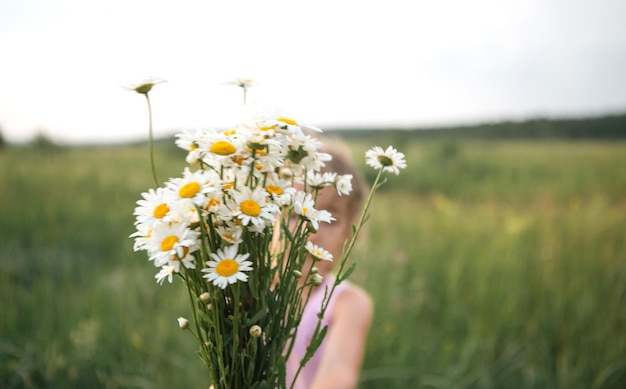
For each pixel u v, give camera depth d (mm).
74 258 3588
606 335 2277
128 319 2299
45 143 10508
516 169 12328
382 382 1954
